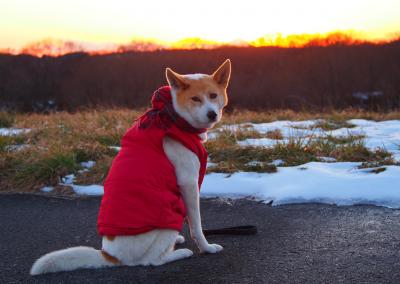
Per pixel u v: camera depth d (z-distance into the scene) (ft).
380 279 5.15
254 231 6.67
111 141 12.17
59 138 12.00
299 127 13.78
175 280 5.36
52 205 8.53
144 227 5.53
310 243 6.23
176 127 6.01
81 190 9.23
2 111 18.53
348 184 8.03
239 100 33.35
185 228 7.26
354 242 6.15
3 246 6.68
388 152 9.86
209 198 8.47
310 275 5.33
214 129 13.14
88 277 5.46
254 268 5.59
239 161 9.91
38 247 6.63
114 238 5.62
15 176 9.82
